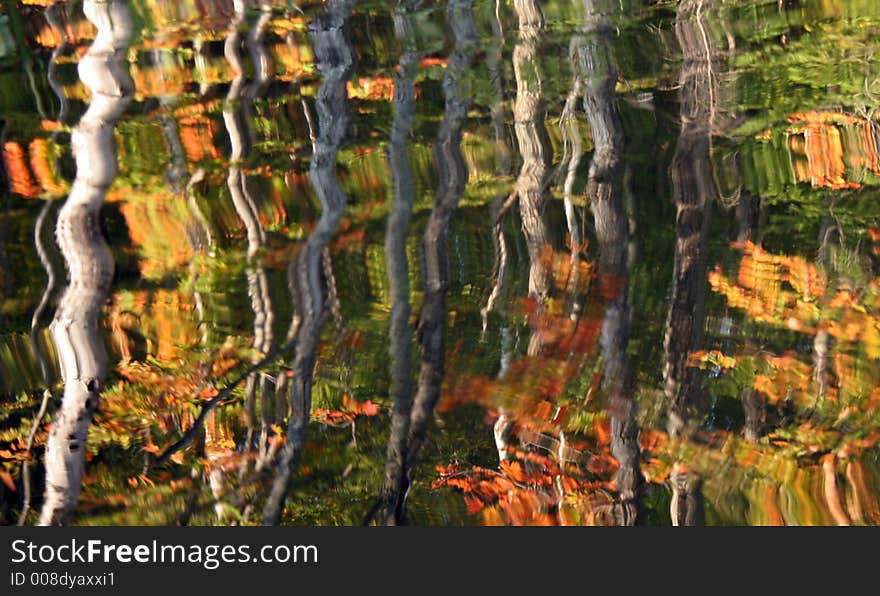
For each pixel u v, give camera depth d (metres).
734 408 12.28
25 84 15.58
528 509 10.35
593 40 16.14
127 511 9.09
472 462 11.04
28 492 9.05
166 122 16.16
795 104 16.75
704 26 17.12
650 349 13.18
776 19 17.02
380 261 14.40
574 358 12.20
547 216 16.86
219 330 12.42
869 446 10.99
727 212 16.62
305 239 14.55
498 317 13.49
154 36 16.11
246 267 13.65
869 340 12.62
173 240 14.09
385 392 11.83
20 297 12.52
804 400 11.95
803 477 10.68
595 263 14.07
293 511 10.09
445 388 11.76
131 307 12.39
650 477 10.73
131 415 10.25
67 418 8.16
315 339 12.27
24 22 15.84
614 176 14.95
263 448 10.82
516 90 17.38
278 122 17.06
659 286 14.80
